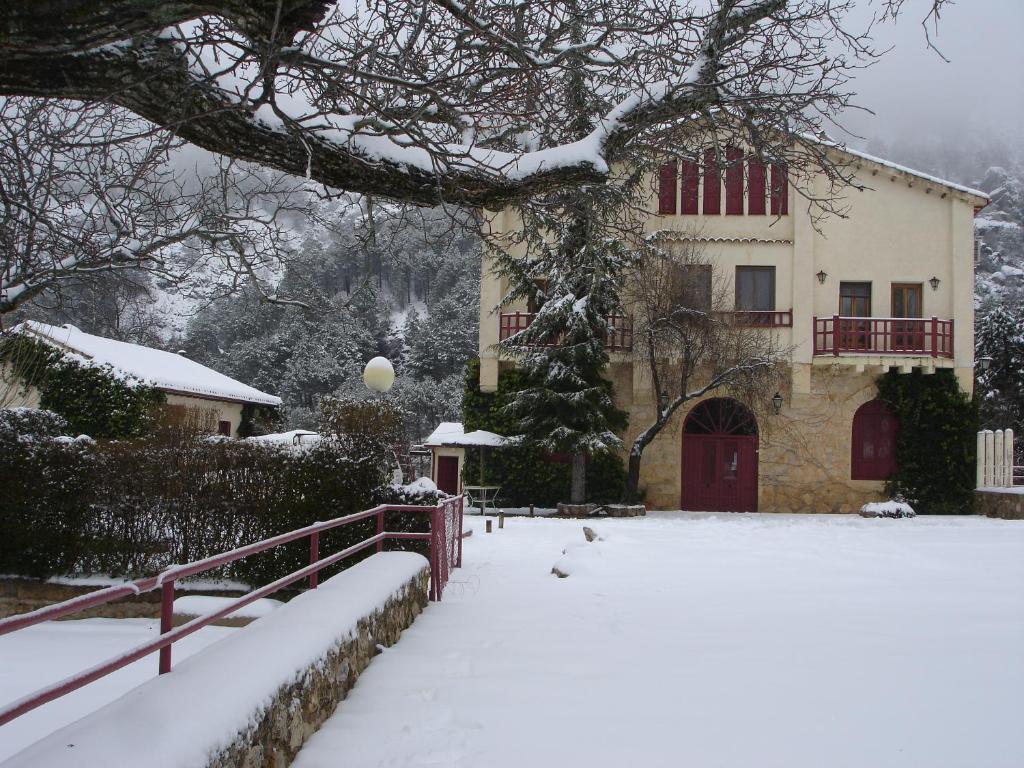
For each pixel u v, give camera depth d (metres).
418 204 6.15
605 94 7.81
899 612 7.77
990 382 41.22
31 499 10.35
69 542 10.29
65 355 22.89
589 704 4.76
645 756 3.88
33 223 6.95
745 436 25.36
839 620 7.37
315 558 5.91
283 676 3.79
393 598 6.59
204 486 10.16
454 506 10.95
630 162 8.34
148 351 29.67
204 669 3.46
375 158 5.56
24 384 21.20
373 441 10.31
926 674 5.32
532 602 8.55
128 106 4.66
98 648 7.75
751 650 6.14
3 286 6.80
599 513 22.88
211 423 25.48
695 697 4.88
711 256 24.86
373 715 4.57
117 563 10.31
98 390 22.56
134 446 10.38
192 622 3.51
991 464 24.23
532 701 4.83
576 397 22.66
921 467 24.61
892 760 3.77
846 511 24.83
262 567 10.09
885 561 11.84
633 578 10.29
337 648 4.81
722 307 23.38
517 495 25.02
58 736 2.55
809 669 5.51
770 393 24.66
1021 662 5.62
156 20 3.24
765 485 24.97
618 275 22.59
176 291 8.65
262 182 7.95
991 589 9.18
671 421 25.03
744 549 13.41
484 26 5.20
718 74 6.82
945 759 3.77
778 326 24.66
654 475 25.19
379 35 6.35
